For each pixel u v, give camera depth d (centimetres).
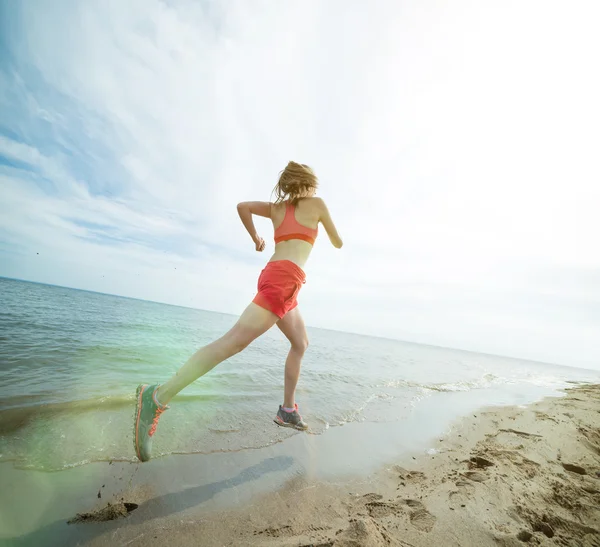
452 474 222
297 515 160
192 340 1021
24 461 186
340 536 133
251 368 591
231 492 178
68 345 619
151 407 160
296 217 195
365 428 322
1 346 527
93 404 292
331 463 230
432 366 1255
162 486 176
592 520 167
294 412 225
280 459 228
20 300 1625
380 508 169
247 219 205
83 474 180
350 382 585
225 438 252
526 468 239
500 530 150
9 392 307
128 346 706
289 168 204
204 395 366
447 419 396
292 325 215
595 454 290
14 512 141
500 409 498
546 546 140
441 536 142
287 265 180
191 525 145
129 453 210
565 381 1496
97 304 2416
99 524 140
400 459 251
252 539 136
